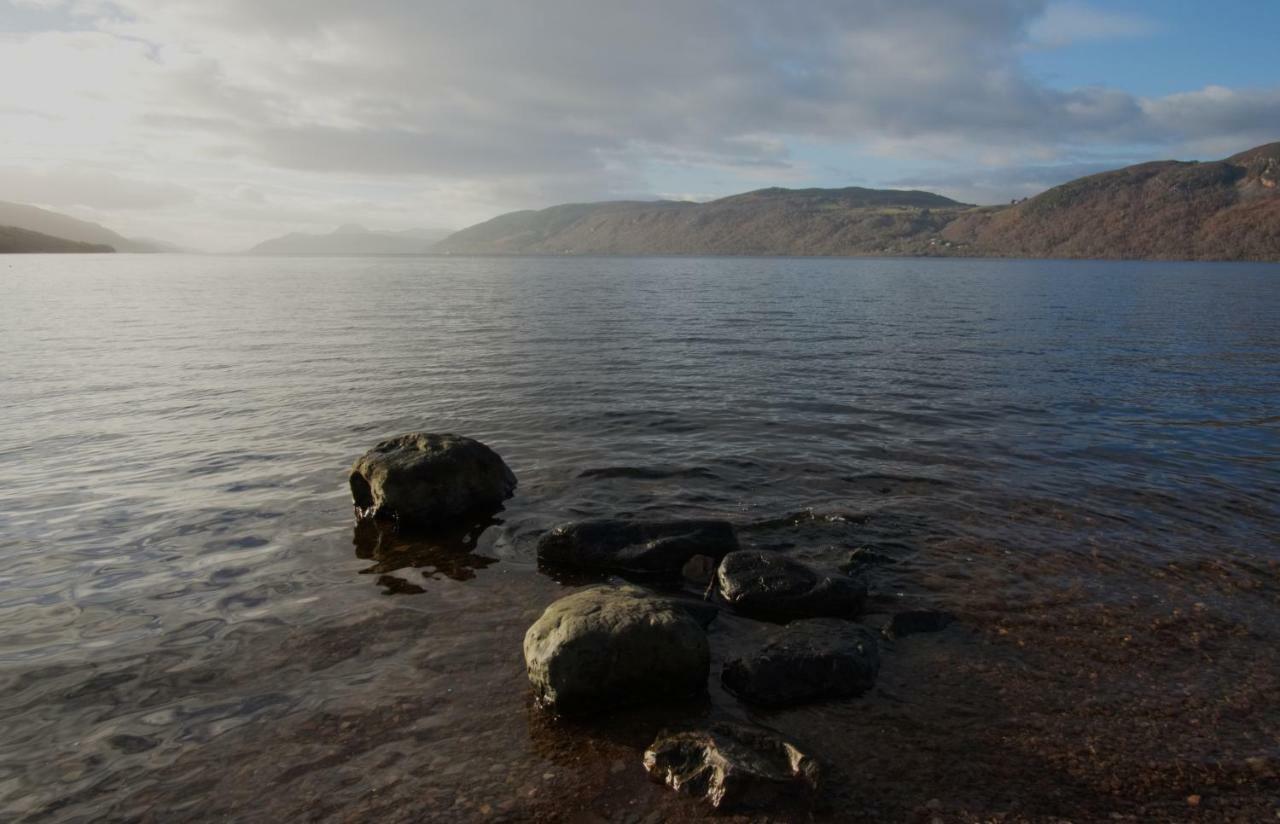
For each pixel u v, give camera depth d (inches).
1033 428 585.6
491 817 179.3
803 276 4335.6
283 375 826.2
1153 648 262.2
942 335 1234.6
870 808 183.8
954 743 210.1
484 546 355.3
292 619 279.4
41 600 293.0
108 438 550.6
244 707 223.5
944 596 302.4
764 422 605.6
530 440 549.0
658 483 449.7
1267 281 3695.9
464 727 215.5
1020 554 343.6
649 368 872.9
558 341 1136.2
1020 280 3782.0
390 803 183.9
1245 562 334.0
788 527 378.0
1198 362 934.4
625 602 242.5
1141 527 376.5
